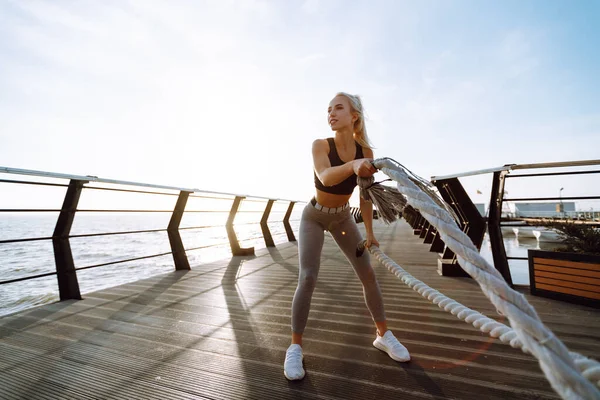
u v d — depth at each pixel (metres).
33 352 1.81
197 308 2.61
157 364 1.64
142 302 2.80
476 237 3.22
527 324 0.39
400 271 0.92
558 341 0.37
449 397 1.27
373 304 1.69
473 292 2.88
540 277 2.68
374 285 1.69
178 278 3.81
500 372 1.45
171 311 2.54
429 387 1.35
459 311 0.62
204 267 4.56
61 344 1.91
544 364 0.37
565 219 2.81
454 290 2.95
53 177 2.64
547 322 2.08
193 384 1.44
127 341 1.95
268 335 2.00
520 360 1.56
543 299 2.60
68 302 2.81
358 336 1.94
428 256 5.10
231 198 5.82
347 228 1.64
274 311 2.51
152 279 3.75
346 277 3.74
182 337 2.00
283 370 1.54
